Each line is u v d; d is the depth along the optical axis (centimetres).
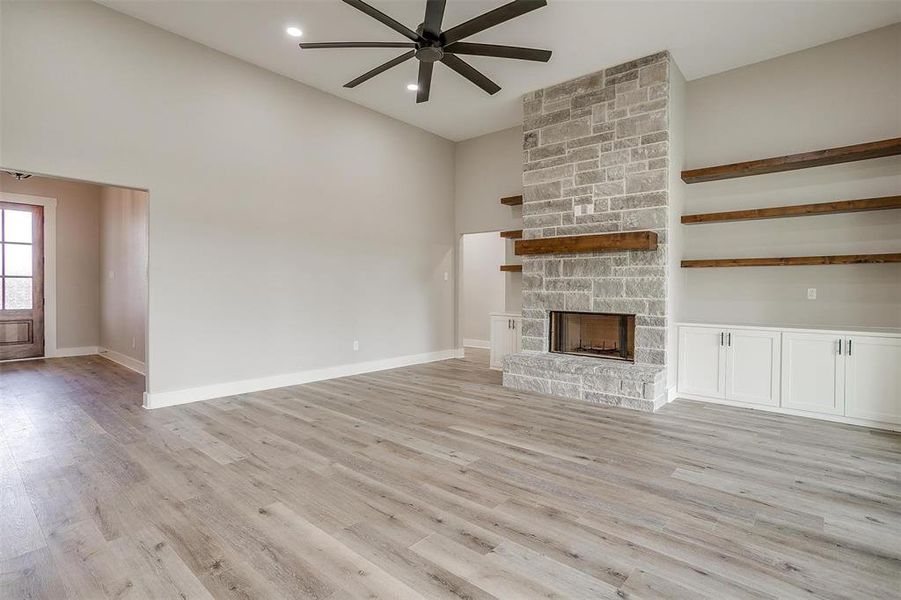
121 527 212
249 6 374
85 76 370
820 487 256
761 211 423
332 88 533
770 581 174
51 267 704
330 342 558
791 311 436
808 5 356
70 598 164
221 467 282
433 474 272
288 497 242
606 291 463
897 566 184
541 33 398
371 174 601
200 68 438
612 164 458
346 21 395
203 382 446
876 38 392
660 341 432
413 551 193
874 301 398
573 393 455
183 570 180
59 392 478
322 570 180
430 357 695
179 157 425
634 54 433
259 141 484
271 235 497
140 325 589
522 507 232
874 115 395
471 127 663
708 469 280
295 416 392
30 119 345
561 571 179
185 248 432
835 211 400
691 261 464
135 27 396
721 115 470
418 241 671
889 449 315
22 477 267
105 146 381
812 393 390
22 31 341
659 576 176
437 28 310
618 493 248
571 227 487
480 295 895
